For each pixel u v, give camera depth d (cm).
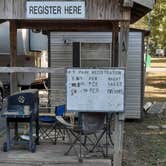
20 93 1210
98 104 1070
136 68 1719
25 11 1080
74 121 1370
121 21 1082
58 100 1605
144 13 1252
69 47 1720
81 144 1189
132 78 1723
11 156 1163
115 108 1068
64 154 1177
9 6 1083
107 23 1496
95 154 1173
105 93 1067
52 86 1714
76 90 1071
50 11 1074
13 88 1435
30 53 2480
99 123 1137
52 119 1301
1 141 1302
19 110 1200
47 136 1319
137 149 1308
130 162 1170
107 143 1188
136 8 1195
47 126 1391
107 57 1714
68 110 1075
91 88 1069
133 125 1678
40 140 1308
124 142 1388
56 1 1073
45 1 1073
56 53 1723
